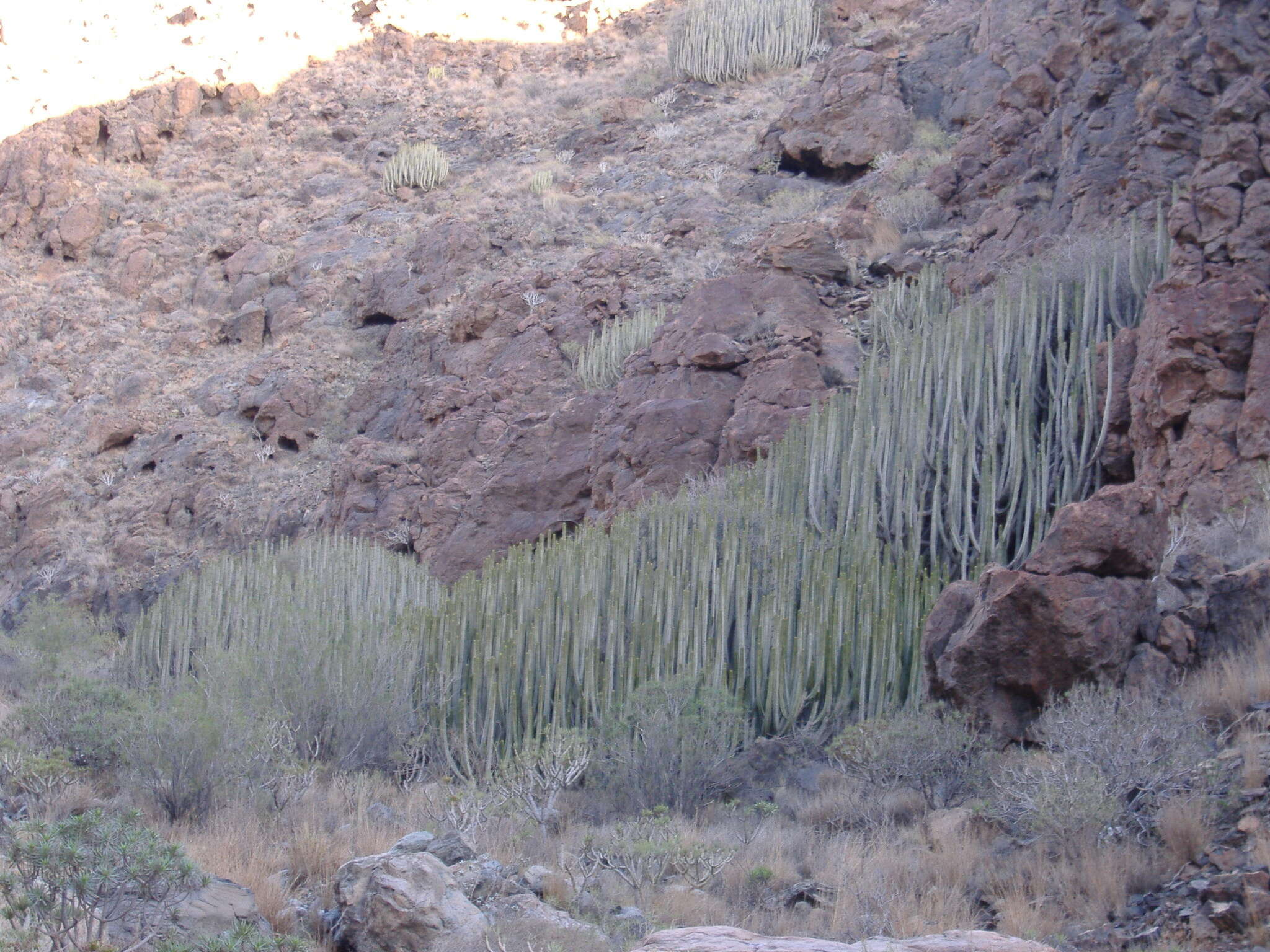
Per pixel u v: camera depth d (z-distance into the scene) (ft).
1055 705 26.78
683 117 104.27
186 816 28.48
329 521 68.95
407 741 36.70
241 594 51.21
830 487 40.11
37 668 51.98
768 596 34.76
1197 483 35.94
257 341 92.32
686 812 29.55
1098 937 18.57
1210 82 48.73
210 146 121.80
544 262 82.64
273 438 80.07
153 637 50.70
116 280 104.42
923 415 38.81
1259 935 16.93
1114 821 21.94
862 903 20.95
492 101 122.93
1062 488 38.78
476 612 39.24
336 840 26.32
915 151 76.74
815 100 87.04
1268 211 38.81
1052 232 53.98
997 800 24.20
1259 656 26.86
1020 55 76.48
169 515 78.43
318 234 101.50
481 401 68.59
